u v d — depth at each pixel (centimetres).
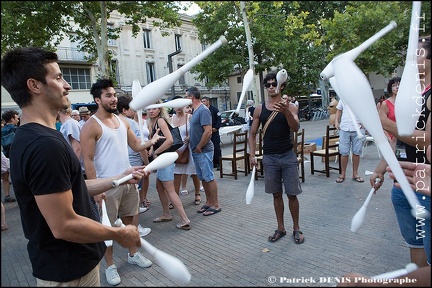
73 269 128
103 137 233
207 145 358
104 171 236
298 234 271
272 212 356
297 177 272
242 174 562
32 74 124
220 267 222
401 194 182
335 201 378
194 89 358
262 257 240
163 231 317
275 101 274
